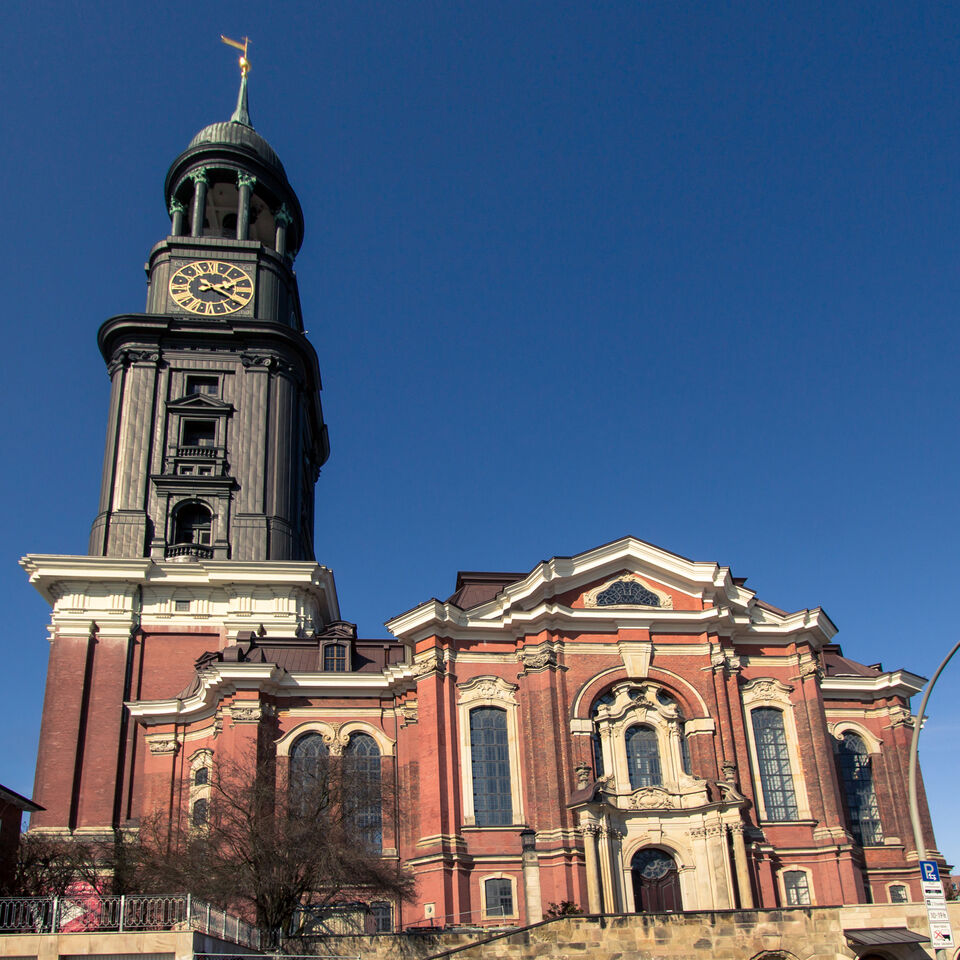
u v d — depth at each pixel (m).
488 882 47.69
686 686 52.41
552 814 47.91
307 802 42.69
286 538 72.00
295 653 57.78
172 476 71.56
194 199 84.12
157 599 67.31
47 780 59.72
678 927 36.81
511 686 52.03
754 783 52.38
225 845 42.19
